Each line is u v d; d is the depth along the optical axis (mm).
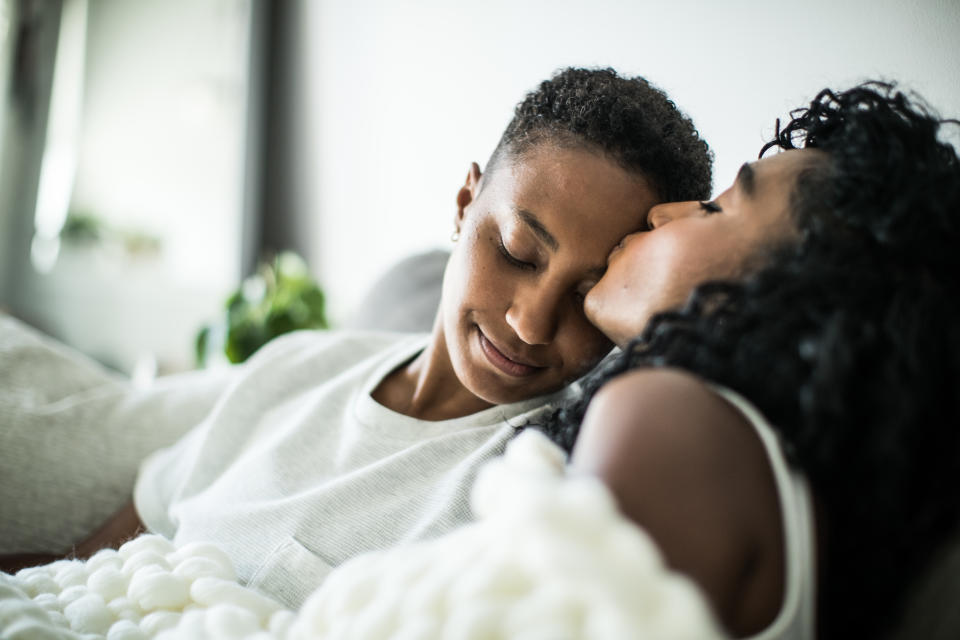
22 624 443
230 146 2215
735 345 423
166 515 831
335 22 2031
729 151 994
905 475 394
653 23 1121
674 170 626
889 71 802
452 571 326
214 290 2201
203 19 2203
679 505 341
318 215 2137
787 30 918
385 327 1132
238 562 673
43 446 906
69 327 2139
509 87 1444
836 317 396
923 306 405
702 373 426
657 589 279
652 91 678
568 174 597
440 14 1639
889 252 433
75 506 899
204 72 2211
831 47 866
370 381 812
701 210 530
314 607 370
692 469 350
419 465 685
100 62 2113
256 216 2268
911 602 422
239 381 884
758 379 409
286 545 653
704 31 1033
